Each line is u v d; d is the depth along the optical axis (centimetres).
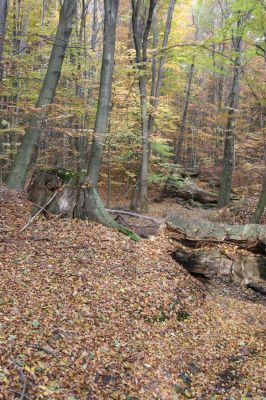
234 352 614
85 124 1659
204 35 3011
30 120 1188
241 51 1602
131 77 1512
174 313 666
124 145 1684
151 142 1770
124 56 1535
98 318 573
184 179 2220
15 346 456
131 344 552
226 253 798
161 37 2152
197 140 3038
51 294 591
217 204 1862
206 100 3434
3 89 1216
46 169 923
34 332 494
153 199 2080
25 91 1385
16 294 563
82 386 448
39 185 911
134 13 1488
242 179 2494
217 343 631
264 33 1255
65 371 457
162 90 2586
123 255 773
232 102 1688
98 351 511
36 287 597
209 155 3078
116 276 695
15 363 430
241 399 505
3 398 383
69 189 883
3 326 481
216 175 2722
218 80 3306
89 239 800
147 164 1694
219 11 2908
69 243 768
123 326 581
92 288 637
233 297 789
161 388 496
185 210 1864
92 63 1517
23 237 753
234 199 1936
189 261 811
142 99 1592
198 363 571
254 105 2350
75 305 583
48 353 469
